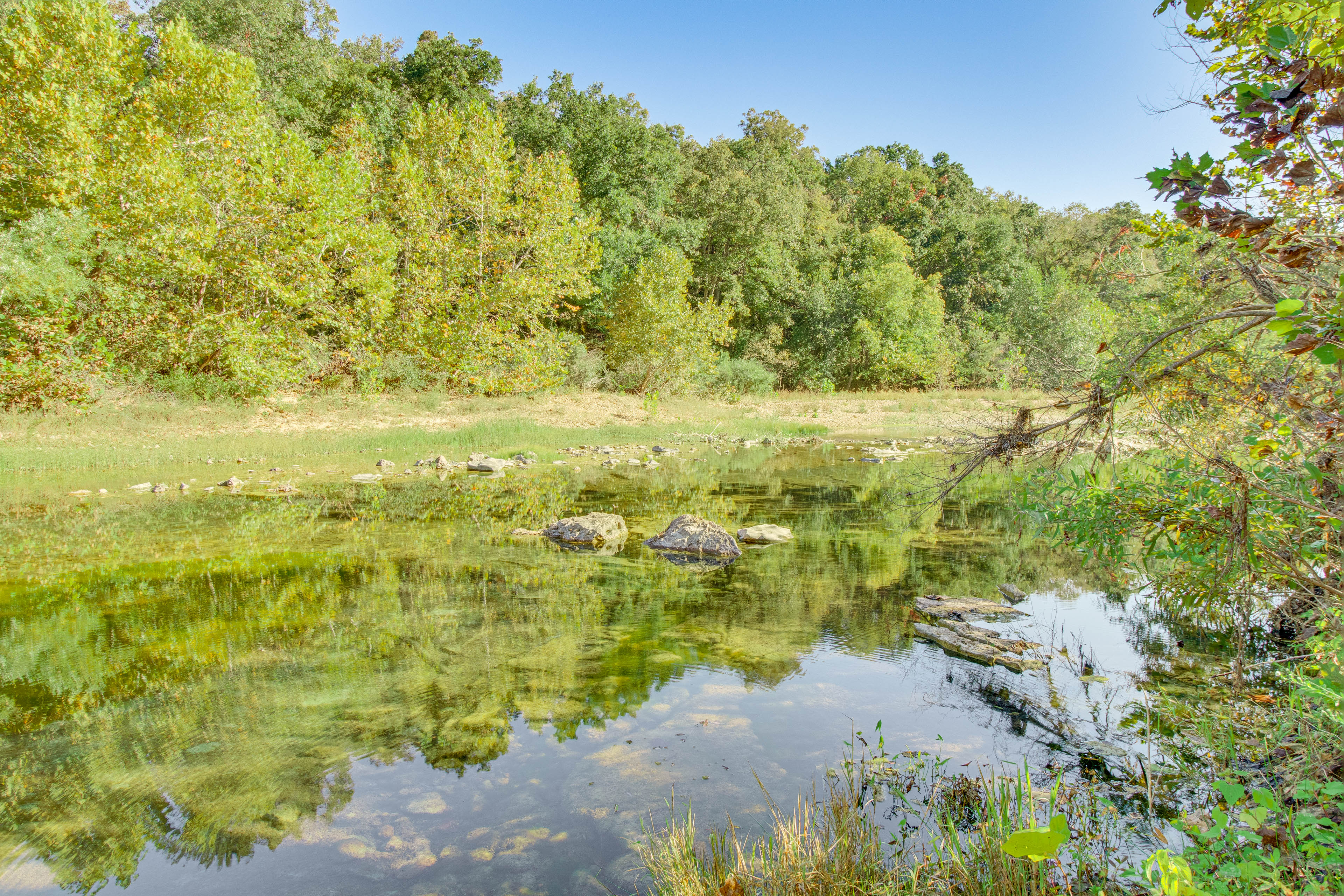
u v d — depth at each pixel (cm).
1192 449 309
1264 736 345
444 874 275
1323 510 263
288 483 1215
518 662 489
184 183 1641
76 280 1490
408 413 1930
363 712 414
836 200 5062
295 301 1775
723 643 526
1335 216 254
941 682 456
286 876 274
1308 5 224
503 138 2311
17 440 1359
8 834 304
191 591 642
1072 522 369
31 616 576
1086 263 3195
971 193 5531
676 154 3459
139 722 402
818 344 3575
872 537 895
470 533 880
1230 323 338
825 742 378
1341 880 200
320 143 2402
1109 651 502
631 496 1162
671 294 2553
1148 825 295
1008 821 270
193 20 2642
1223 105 262
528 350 2219
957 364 3725
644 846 291
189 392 1673
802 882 260
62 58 1599
